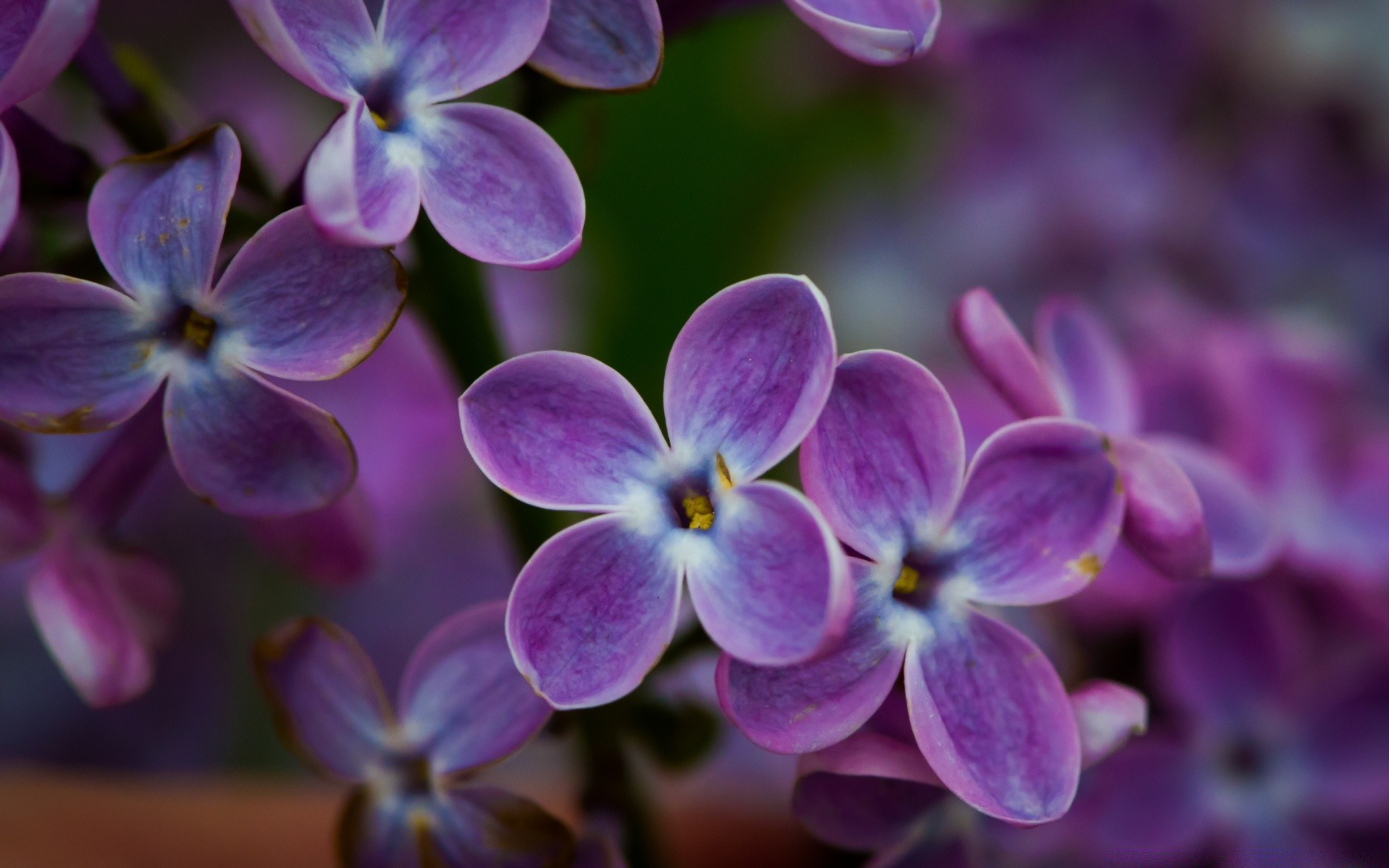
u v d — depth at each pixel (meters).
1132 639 0.17
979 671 0.15
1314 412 0.18
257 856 0.21
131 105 0.16
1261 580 0.17
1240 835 0.17
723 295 0.15
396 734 0.15
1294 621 0.17
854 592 0.14
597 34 0.15
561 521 0.17
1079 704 0.15
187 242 0.15
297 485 0.15
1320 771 0.17
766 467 0.15
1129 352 0.21
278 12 0.15
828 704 0.15
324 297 0.15
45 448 0.19
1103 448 0.15
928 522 0.15
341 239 0.14
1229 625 0.17
